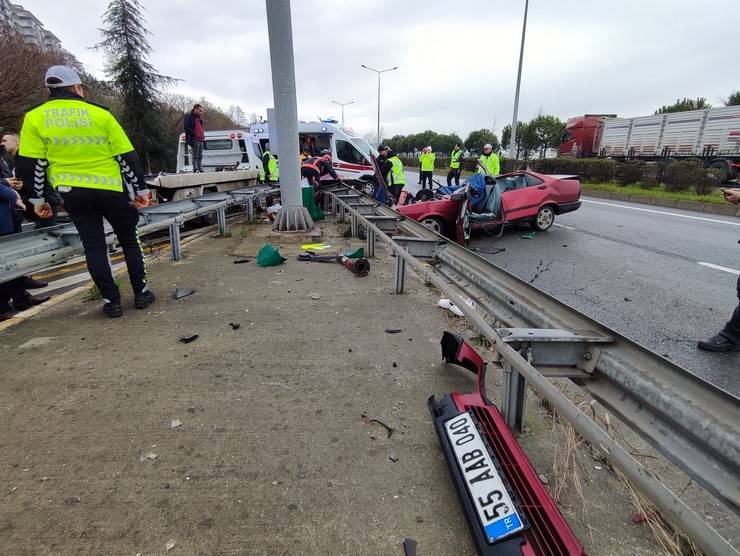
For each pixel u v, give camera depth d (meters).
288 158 7.59
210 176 10.48
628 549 1.84
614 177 19.88
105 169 3.79
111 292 4.08
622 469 1.41
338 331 3.85
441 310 4.39
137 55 27.84
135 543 1.80
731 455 1.44
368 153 15.23
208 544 1.80
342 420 2.61
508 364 2.36
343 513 1.96
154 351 3.42
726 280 6.28
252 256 6.61
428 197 11.38
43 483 2.09
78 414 2.61
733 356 3.99
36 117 3.54
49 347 3.47
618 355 2.04
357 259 5.74
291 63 7.12
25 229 5.61
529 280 6.31
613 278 6.41
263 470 2.20
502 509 1.73
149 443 2.38
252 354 3.40
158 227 5.77
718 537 1.13
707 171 15.90
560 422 2.64
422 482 2.15
